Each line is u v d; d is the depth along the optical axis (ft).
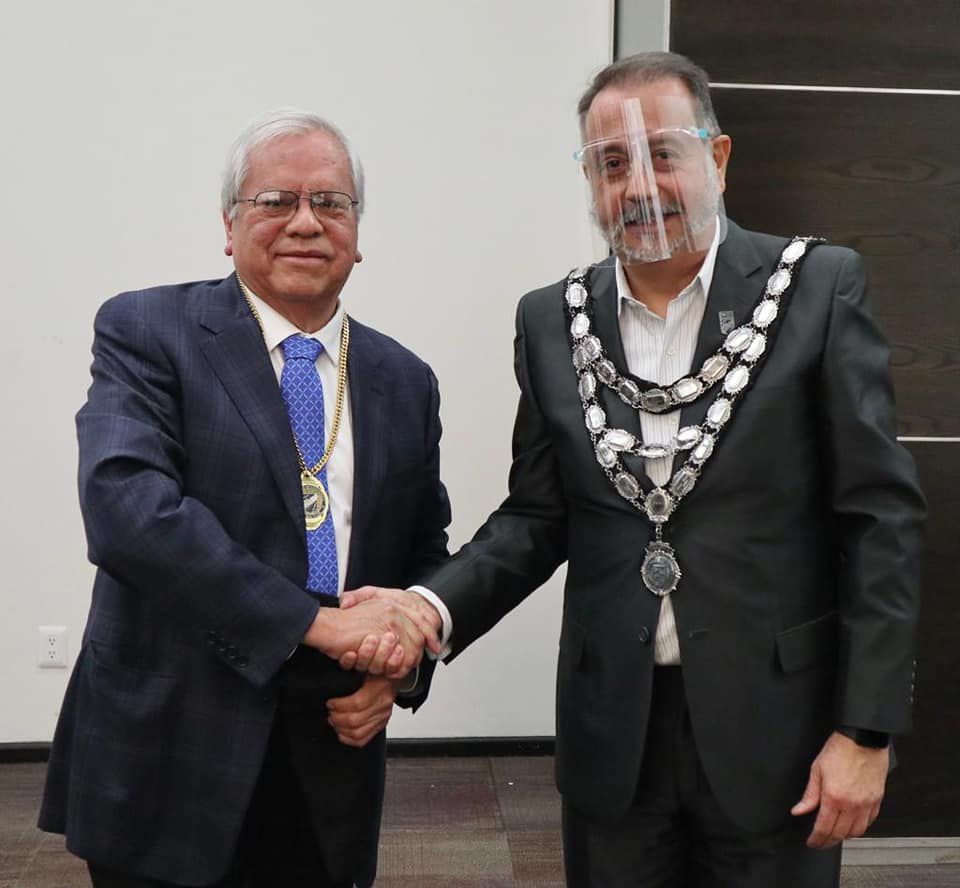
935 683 9.78
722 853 5.70
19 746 12.18
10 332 11.84
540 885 9.68
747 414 5.51
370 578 6.38
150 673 5.93
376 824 6.56
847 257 5.70
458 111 11.82
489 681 12.44
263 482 5.98
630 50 10.62
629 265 5.78
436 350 12.07
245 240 6.12
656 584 5.57
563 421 5.91
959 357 9.54
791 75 9.23
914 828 9.90
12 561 12.07
